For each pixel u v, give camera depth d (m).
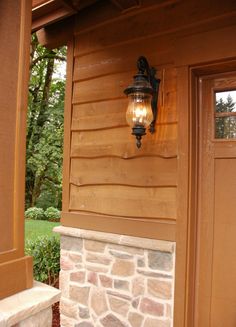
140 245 2.45
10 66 1.29
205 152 2.41
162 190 2.46
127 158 2.63
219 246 2.33
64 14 2.83
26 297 1.25
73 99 2.99
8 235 1.27
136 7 2.61
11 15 1.31
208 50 2.24
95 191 2.82
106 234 2.67
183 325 2.26
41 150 7.89
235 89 2.34
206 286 2.36
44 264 4.12
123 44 2.71
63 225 2.97
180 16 2.41
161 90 2.49
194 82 2.39
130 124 2.28
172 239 2.37
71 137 3.00
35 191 9.17
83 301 2.79
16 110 1.32
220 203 2.34
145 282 2.46
